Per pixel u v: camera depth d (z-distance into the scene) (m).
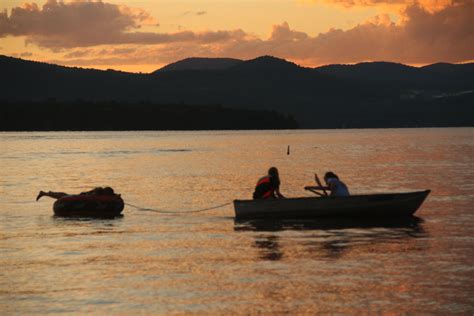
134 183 64.38
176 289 22.30
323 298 21.08
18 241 31.59
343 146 167.75
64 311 20.11
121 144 180.50
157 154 125.44
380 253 27.83
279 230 34.56
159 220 38.84
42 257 27.59
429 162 97.44
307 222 37.22
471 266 25.17
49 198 50.97
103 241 31.55
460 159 105.31
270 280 23.30
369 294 21.45
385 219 38.03
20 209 44.25
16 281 23.48
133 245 30.38
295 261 26.39
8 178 70.31
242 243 30.70
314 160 104.38
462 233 32.94
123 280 23.55
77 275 24.33
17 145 169.88
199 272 24.64
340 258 26.86
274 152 134.12
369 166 88.69
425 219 37.97
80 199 40.84
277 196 39.75
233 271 24.73
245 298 21.19
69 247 29.92
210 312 19.86
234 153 130.00
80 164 94.81
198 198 50.75
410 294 21.41
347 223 36.72
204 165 92.31
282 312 19.78
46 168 86.38
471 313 19.55
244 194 53.81
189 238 32.28
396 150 142.12
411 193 38.06
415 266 25.22
